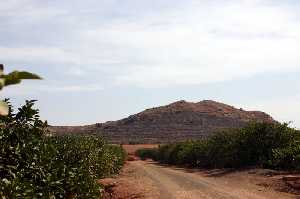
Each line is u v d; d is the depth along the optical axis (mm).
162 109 173250
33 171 8969
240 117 163250
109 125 166750
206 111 166125
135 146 120750
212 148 39625
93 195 14344
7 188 7281
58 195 10953
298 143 30000
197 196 19750
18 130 8625
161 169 41438
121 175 32500
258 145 32531
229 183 24969
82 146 19422
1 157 8266
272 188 21609
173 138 140625
